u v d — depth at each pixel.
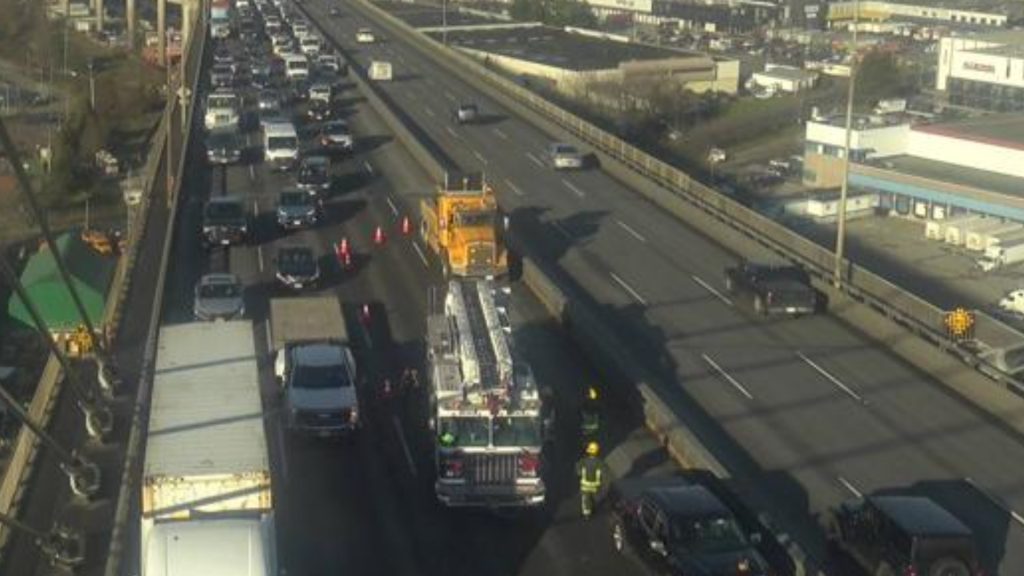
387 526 21.44
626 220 43.12
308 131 58.06
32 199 19.70
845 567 20.44
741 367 29.36
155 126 77.94
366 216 42.59
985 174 62.19
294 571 19.80
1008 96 80.31
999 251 54.09
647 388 26.11
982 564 20.62
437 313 29.41
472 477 21.73
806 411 26.81
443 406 21.69
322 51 80.69
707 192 43.28
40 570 20.81
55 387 27.91
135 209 48.25
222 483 17.31
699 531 19.34
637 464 23.75
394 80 74.56
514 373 22.58
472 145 55.66
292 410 24.27
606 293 34.88
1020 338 33.66
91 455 24.84
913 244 57.31
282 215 40.56
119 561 19.31
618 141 52.19
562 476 23.39
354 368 26.97
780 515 22.06
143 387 24.92
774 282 33.16
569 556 20.55
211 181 47.62
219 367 21.62
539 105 63.41
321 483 23.00
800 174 68.62
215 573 15.94
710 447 24.81
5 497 22.42
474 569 20.05
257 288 34.84
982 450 25.12
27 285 34.38
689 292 35.16
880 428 26.05
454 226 34.88
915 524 19.45
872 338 31.66
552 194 46.72
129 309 33.19
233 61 77.25
